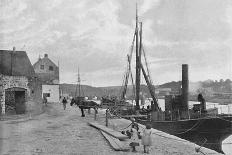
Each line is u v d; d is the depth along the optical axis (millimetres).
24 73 34688
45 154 13734
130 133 19156
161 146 16828
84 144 16484
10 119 28844
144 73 39875
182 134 30562
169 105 34781
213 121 29922
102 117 33500
